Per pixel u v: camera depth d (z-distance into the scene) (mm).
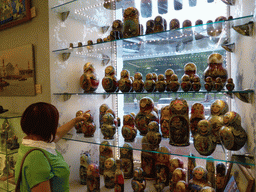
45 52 1824
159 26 1417
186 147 1316
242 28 1089
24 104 2061
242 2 1246
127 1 1823
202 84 1796
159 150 1328
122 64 2281
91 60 2164
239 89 1355
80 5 1810
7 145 1744
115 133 1677
